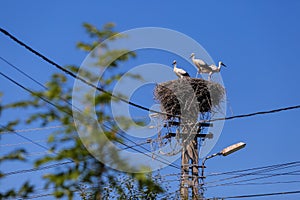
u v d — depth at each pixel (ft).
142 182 45.27
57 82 44.42
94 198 44.93
